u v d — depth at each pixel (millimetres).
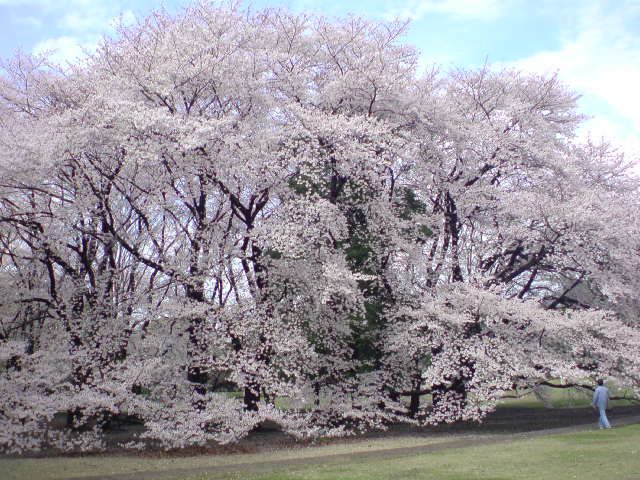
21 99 18625
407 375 19312
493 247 20516
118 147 15984
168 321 16797
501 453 12508
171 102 17203
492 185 20016
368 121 18016
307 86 20047
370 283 19281
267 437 17016
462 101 22281
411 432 18000
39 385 14555
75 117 15445
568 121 23891
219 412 14938
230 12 18625
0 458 13227
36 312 17328
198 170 16562
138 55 17062
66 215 15555
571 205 17938
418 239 20953
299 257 17000
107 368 14984
